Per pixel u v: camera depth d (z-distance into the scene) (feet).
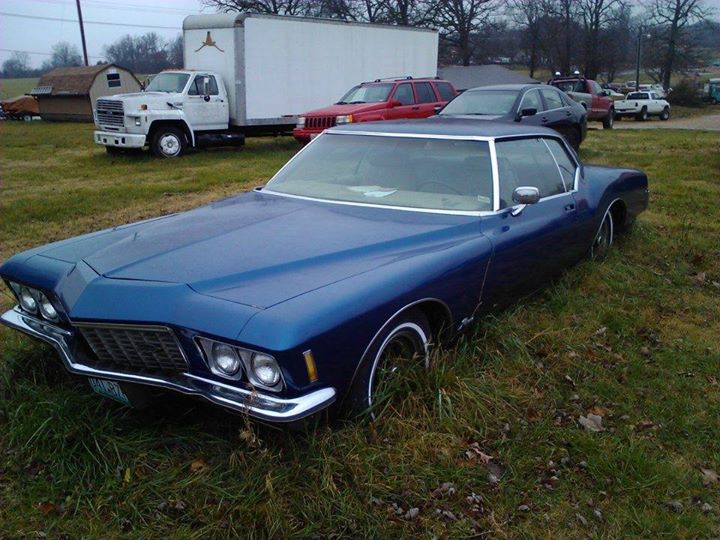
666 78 221.25
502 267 13.28
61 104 117.39
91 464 9.54
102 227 26.43
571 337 14.32
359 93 51.01
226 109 53.42
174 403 10.51
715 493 9.66
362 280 10.16
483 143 14.30
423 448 9.95
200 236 11.60
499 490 9.45
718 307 16.83
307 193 14.49
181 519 8.67
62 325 10.82
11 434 10.10
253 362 8.80
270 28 52.90
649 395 12.28
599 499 9.45
